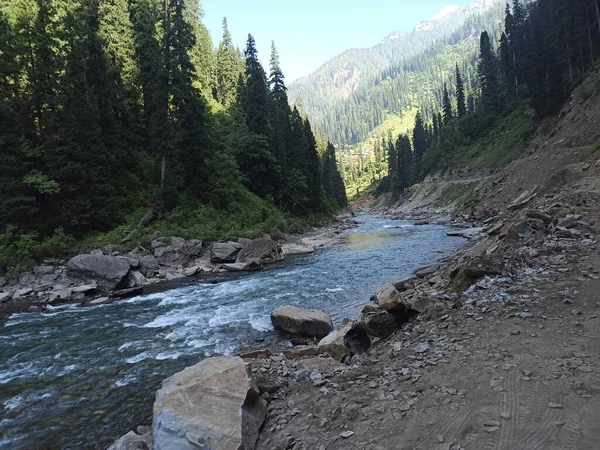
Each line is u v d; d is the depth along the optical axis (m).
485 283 11.23
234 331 15.43
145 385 10.80
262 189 57.69
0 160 29.55
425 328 9.22
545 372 6.10
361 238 46.50
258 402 6.65
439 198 87.31
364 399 6.44
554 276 10.63
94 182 34.31
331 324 14.55
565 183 24.86
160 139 40.72
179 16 42.53
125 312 19.41
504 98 95.38
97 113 36.47
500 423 5.04
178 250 32.34
